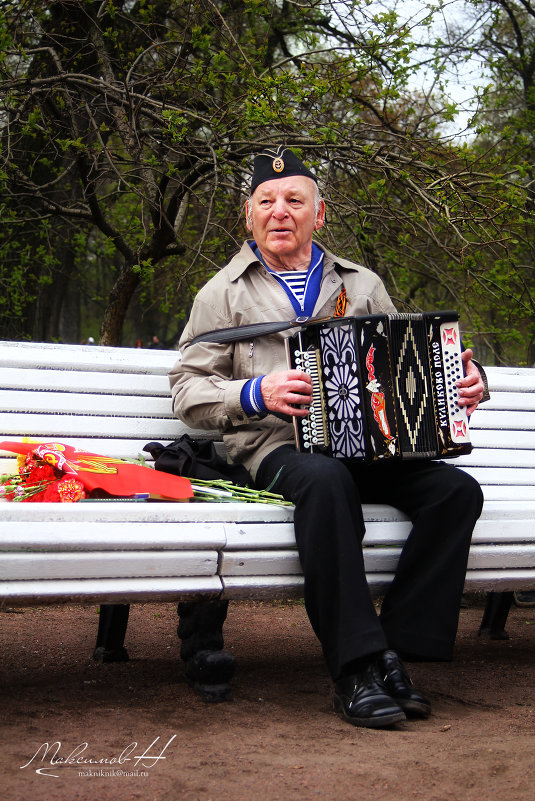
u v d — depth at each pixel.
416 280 8.16
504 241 5.95
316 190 3.35
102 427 3.33
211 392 3.02
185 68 6.04
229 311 3.17
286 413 2.85
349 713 2.56
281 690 2.99
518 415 3.95
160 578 2.57
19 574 2.41
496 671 3.42
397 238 7.05
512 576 3.00
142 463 3.22
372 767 2.17
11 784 2.01
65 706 2.69
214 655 2.77
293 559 2.70
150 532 2.55
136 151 6.14
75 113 6.29
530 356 8.24
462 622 4.52
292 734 2.46
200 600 2.63
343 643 2.55
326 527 2.62
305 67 5.37
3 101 6.37
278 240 3.22
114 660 3.41
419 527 2.83
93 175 6.61
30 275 8.52
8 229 7.93
